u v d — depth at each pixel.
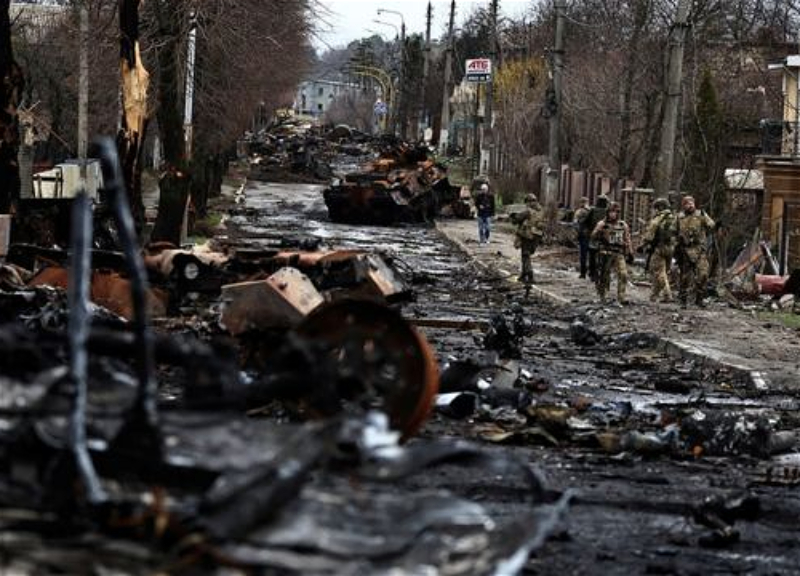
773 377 19.84
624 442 13.53
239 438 5.47
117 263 18.19
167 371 14.35
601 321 27.00
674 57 33.88
